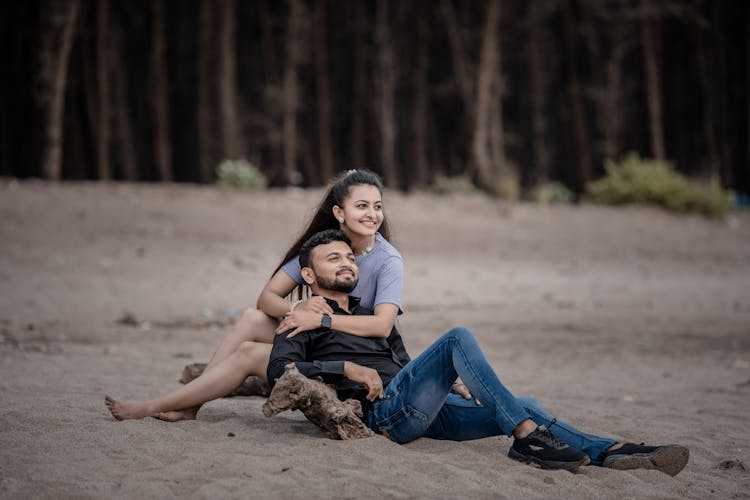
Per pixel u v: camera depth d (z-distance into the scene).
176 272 23.97
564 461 6.57
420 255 29.81
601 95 60.88
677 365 13.70
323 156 59.81
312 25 61.28
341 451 6.64
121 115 53.09
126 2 55.69
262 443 6.85
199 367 9.12
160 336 15.14
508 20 60.25
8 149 50.50
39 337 14.37
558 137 66.69
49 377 10.23
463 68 57.62
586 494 6.10
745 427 9.16
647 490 6.27
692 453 7.77
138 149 56.91
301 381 6.57
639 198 43.62
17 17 49.44
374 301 7.36
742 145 63.53
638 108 66.19
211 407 8.48
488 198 43.31
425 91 61.34
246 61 60.03
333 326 6.99
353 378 6.80
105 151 50.44
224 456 6.35
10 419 7.34
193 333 15.65
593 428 8.57
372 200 7.26
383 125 58.31
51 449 6.48
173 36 58.16
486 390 6.69
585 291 24.70
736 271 30.91
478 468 6.49
